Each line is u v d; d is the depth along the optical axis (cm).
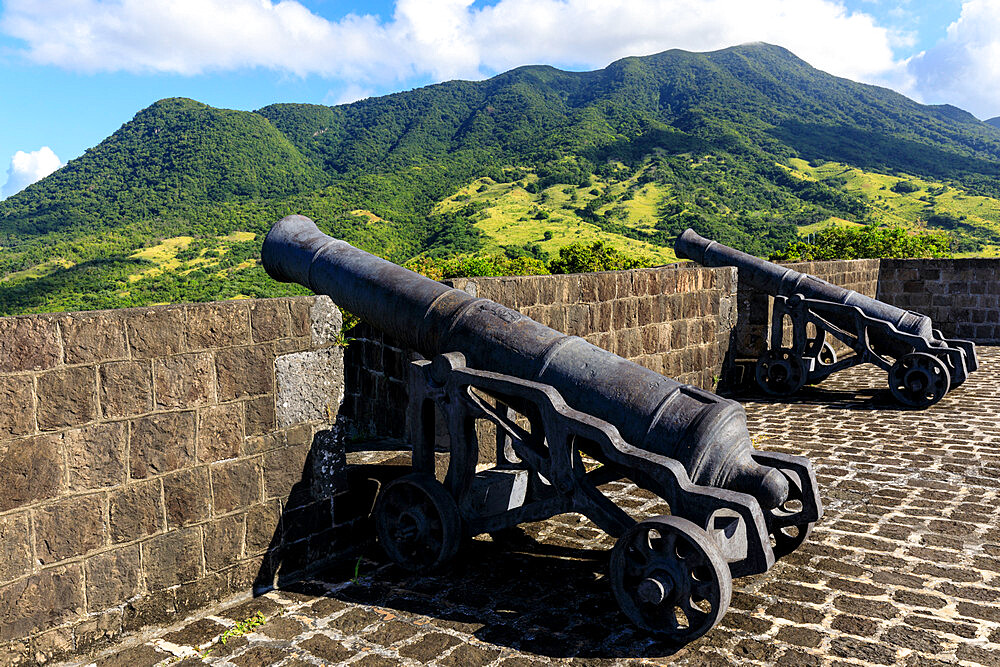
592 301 669
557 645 313
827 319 904
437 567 389
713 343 884
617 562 327
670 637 315
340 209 17275
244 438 359
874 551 412
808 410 830
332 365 399
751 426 751
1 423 278
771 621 331
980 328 1466
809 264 1173
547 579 381
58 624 297
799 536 394
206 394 342
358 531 422
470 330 413
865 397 901
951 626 325
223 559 353
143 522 322
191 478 339
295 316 379
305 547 390
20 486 284
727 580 304
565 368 381
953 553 409
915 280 1507
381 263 474
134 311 316
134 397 317
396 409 574
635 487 539
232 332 351
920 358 832
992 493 515
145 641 319
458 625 332
